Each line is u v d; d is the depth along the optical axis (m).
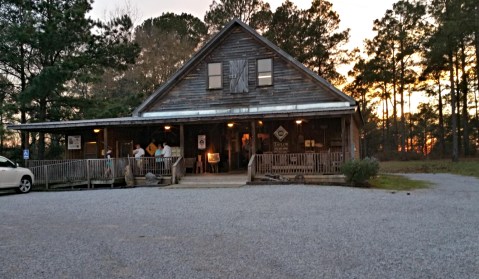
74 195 14.63
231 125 20.67
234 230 7.55
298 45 40.81
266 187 15.33
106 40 28.33
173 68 41.03
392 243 6.46
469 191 14.74
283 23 41.59
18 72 26.88
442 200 11.88
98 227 8.11
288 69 20.12
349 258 5.59
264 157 17.39
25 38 23.14
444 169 30.02
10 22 25.56
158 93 21.64
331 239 6.74
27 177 16.64
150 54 40.75
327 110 16.52
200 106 21.20
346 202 11.20
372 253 5.85
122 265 5.40
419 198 12.27
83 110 27.89
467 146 42.03
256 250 6.05
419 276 4.81
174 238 6.96
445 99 48.66
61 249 6.33
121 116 28.50
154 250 6.15
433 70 41.03
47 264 5.51
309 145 20.02
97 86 39.12
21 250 6.31
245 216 9.08
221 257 5.69
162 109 21.75
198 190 14.88
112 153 22.22
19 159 27.25
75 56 26.61
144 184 17.69
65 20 24.58
